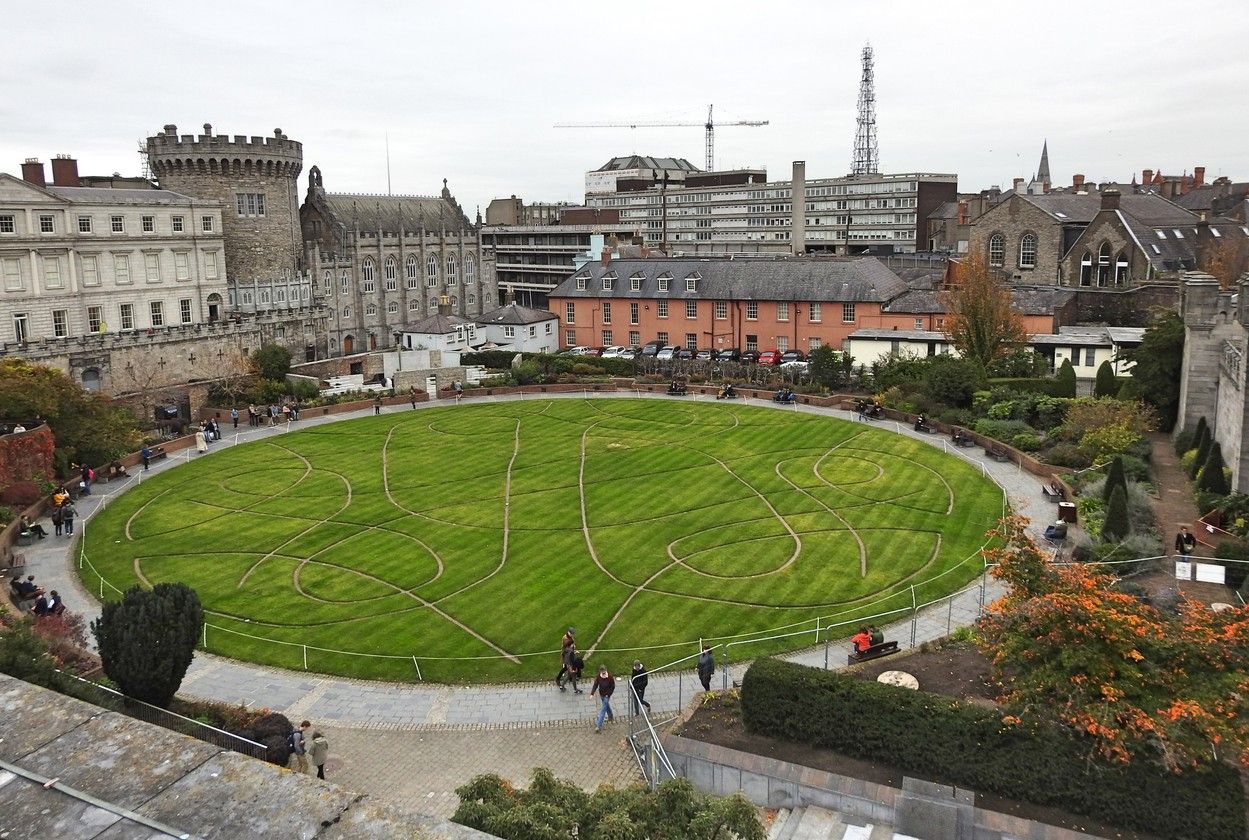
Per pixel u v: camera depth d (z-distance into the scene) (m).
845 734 25.69
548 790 19.83
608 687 30.25
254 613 39.91
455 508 53.62
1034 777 23.28
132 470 63.78
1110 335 83.31
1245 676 21.98
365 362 105.25
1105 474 51.94
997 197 164.75
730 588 41.22
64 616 35.75
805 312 101.31
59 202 88.12
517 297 197.38
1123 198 124.06
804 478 57.41
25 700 12.07
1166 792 21.95
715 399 83.50
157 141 109.12
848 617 37.88
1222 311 56.56
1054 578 25.20
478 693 33.00
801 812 24.02
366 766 28.39
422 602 40.72
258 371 88.81
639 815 18.42
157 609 28.11
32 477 56.28
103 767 10.66
